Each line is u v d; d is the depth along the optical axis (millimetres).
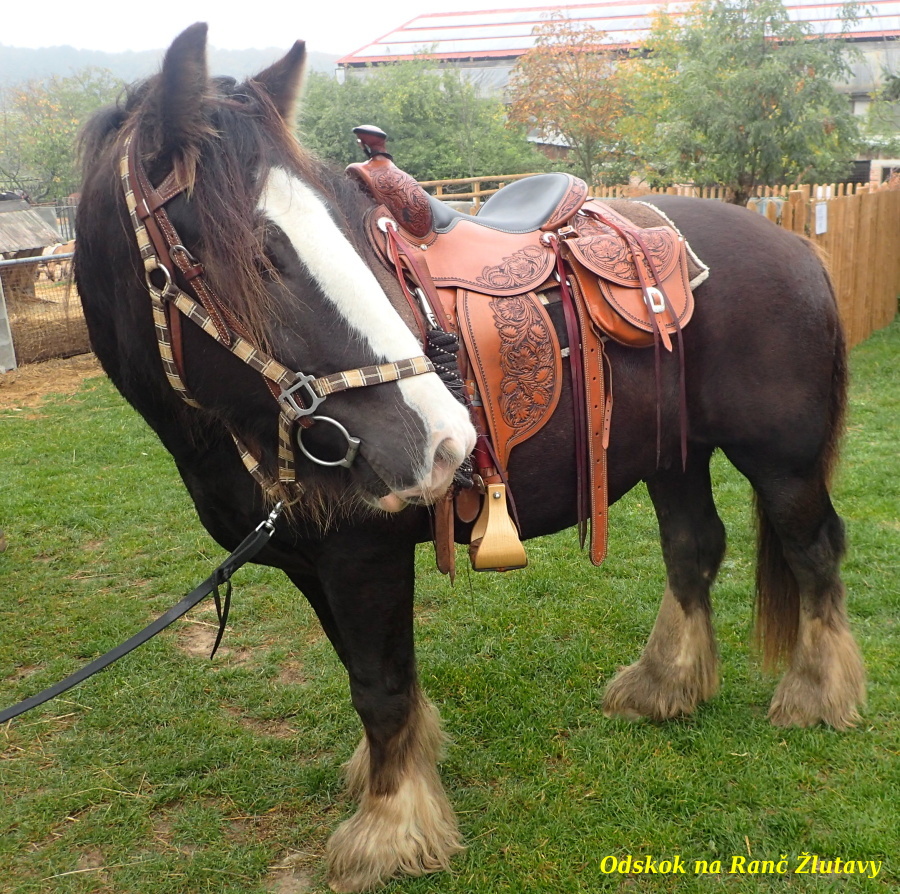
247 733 2420
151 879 1888
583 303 1812
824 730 2254
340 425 1391
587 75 14516
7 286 8078
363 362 1365
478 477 1721
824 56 8719
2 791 2195
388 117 15391
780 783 2080
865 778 2074
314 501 1529
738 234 2064
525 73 15023
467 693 2541
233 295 1346
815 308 2074
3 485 4672
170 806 2135
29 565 3662
